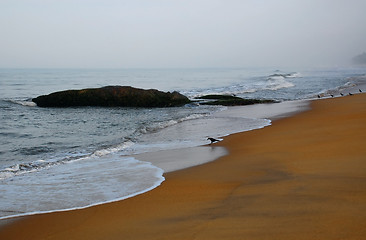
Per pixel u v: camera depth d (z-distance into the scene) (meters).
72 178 7.50
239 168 7.50
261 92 33.19
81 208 5.57
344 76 63.25
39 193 6.47
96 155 9.92
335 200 4.80
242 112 19.17
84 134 13.47
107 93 24.39
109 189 6.58
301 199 4.99
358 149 7.98
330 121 13.02
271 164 7.54
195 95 30.70
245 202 5.14
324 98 24.67
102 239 4.27
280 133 11.51
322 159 7.42
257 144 10.05
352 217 4.14
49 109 22.45
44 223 5.00
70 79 63.91
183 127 14.61
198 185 6.41
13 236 4.59
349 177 5.88
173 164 8.45
